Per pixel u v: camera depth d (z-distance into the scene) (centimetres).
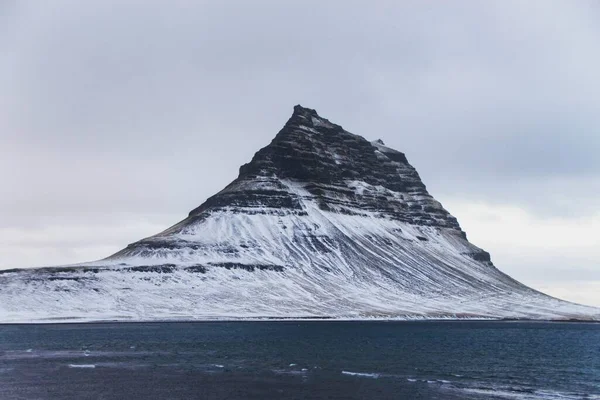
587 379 12438
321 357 15638
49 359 14975
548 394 10562
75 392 10512
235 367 13512
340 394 10350
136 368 13325
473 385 11369
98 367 13475
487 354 17250
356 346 19088
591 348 19675
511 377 12538
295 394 10344
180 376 12175
